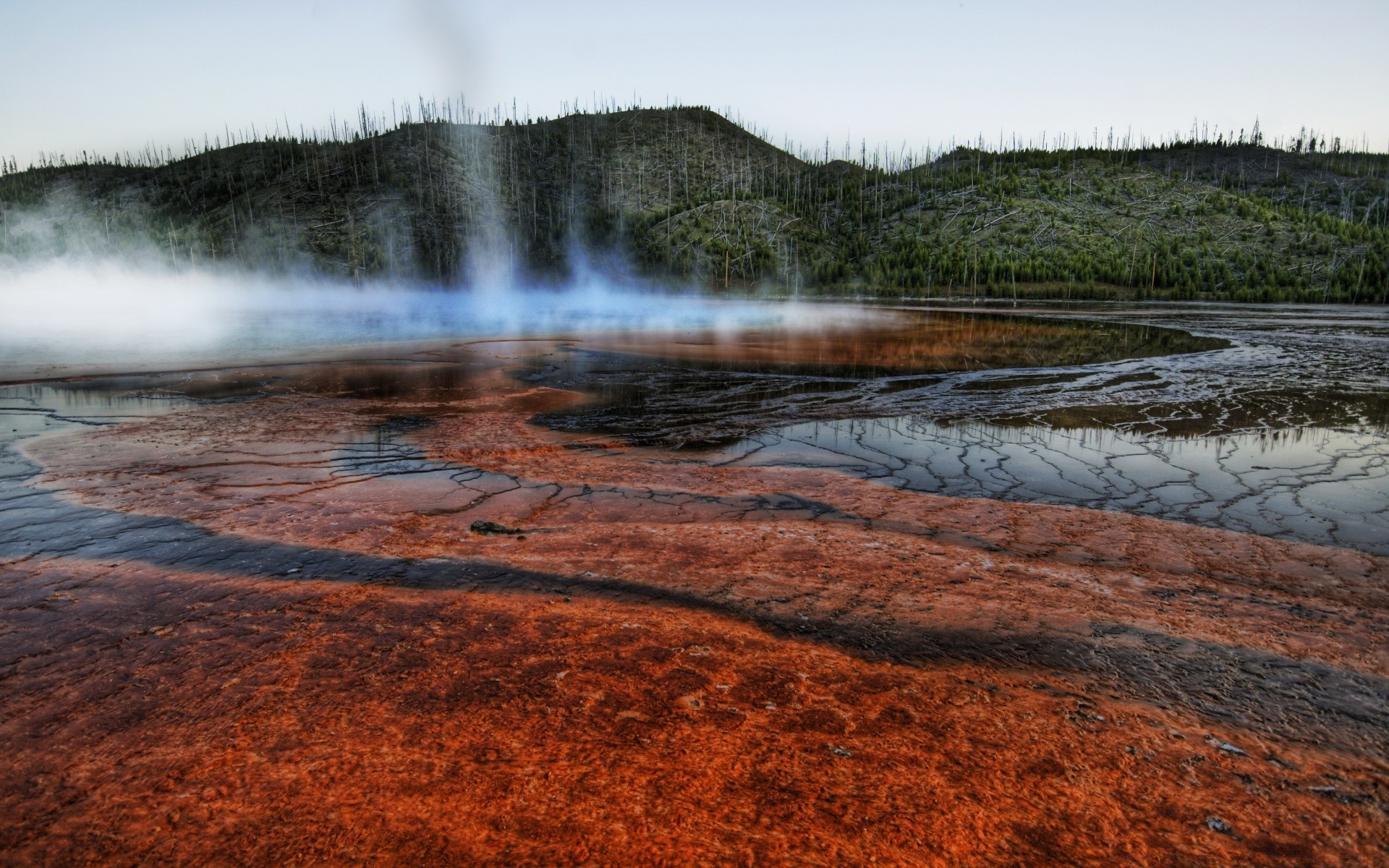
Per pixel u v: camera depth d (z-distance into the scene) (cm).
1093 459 824
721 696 307
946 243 8738
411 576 454
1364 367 1678
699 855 212
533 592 427
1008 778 253
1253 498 670
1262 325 3206
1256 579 473
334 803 236
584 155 15100
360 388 1349
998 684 325
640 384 1417
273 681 319
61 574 456
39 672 329
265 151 14250
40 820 231
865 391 1333
